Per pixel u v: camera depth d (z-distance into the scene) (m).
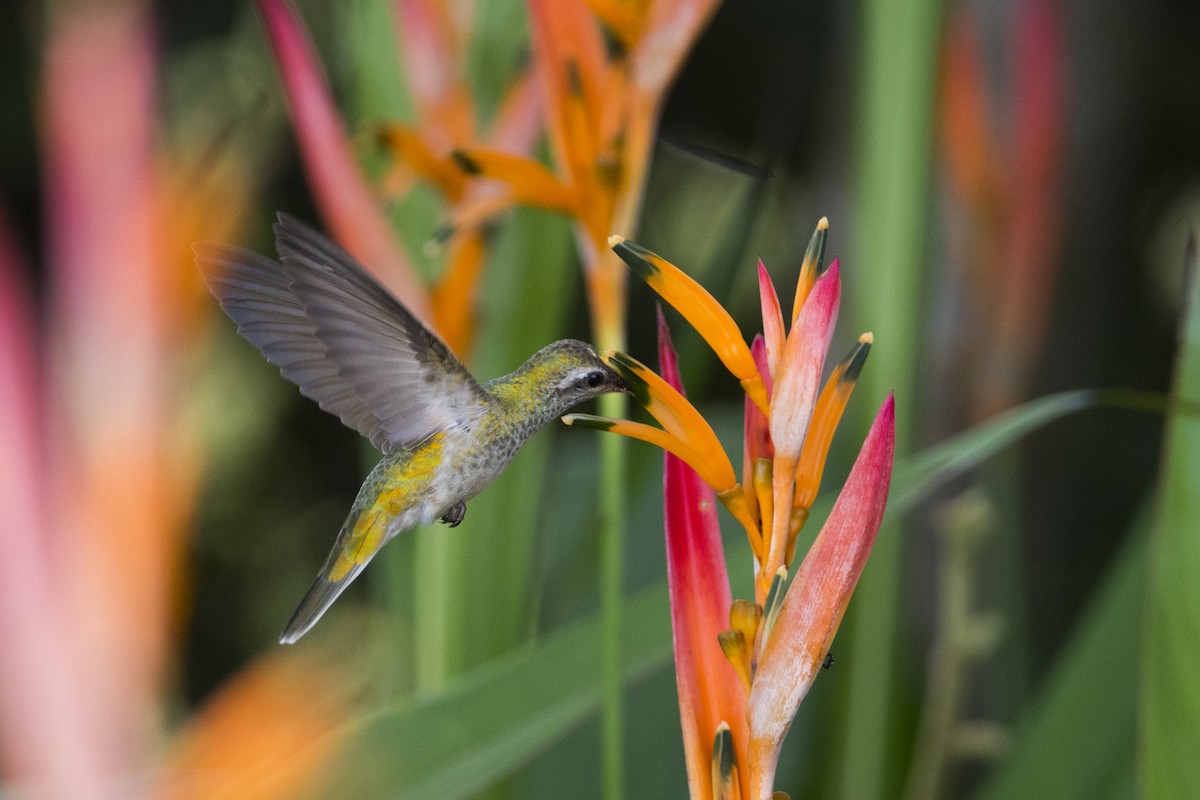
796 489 2.51
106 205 2.50
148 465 2.50
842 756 2.76
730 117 7.31
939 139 2.96
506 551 2.79
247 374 7.17
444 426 2.69
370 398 2.68
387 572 2.96
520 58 2.77
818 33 7.20
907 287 2.72
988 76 3.00
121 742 2.49
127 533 2.49
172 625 2.50
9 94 6.24
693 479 2.54
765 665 2.51
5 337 2.49
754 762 2.51
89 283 2.50
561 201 2.68
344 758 2.58
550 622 3.06
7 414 2.49
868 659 2.75
